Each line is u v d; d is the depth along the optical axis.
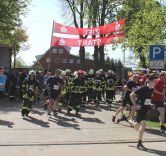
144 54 43.53
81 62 52.62
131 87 18.27
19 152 12.94
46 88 21.89
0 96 29.17
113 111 22.88
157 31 39.97
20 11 47.97
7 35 49.06
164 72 17.11
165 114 18.61
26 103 19.94
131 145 14.34
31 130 16.56
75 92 20.88
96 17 51.75
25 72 28.59
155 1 42.22
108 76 25.78
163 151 13.49
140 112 14.07
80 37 26.55
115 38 25.06
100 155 12.68
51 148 13.62
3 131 16.27
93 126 17.78
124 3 51.81
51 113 21.19
